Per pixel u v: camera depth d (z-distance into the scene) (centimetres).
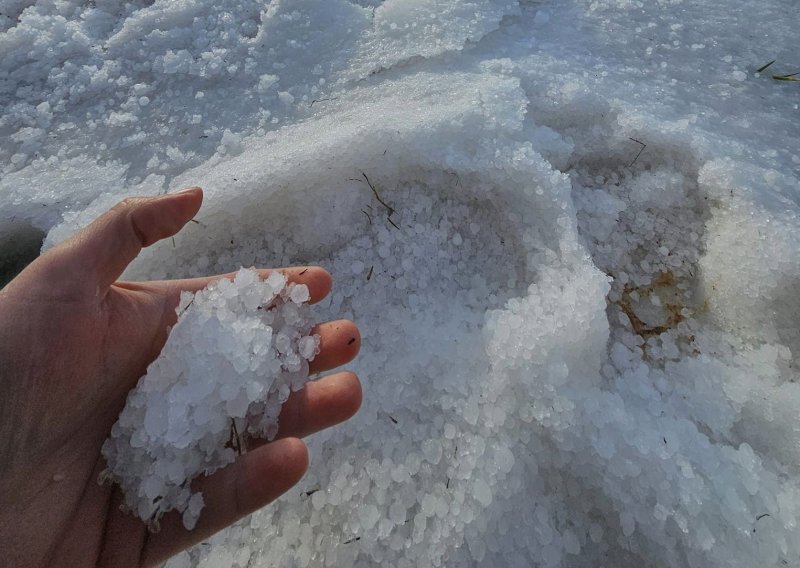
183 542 15
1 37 27
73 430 15
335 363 18
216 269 22
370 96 25
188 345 16
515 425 18
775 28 28
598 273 19
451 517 16
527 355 18
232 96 25
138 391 15
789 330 20
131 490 15
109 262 15
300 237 22
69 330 14
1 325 14
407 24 27
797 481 17
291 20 27
